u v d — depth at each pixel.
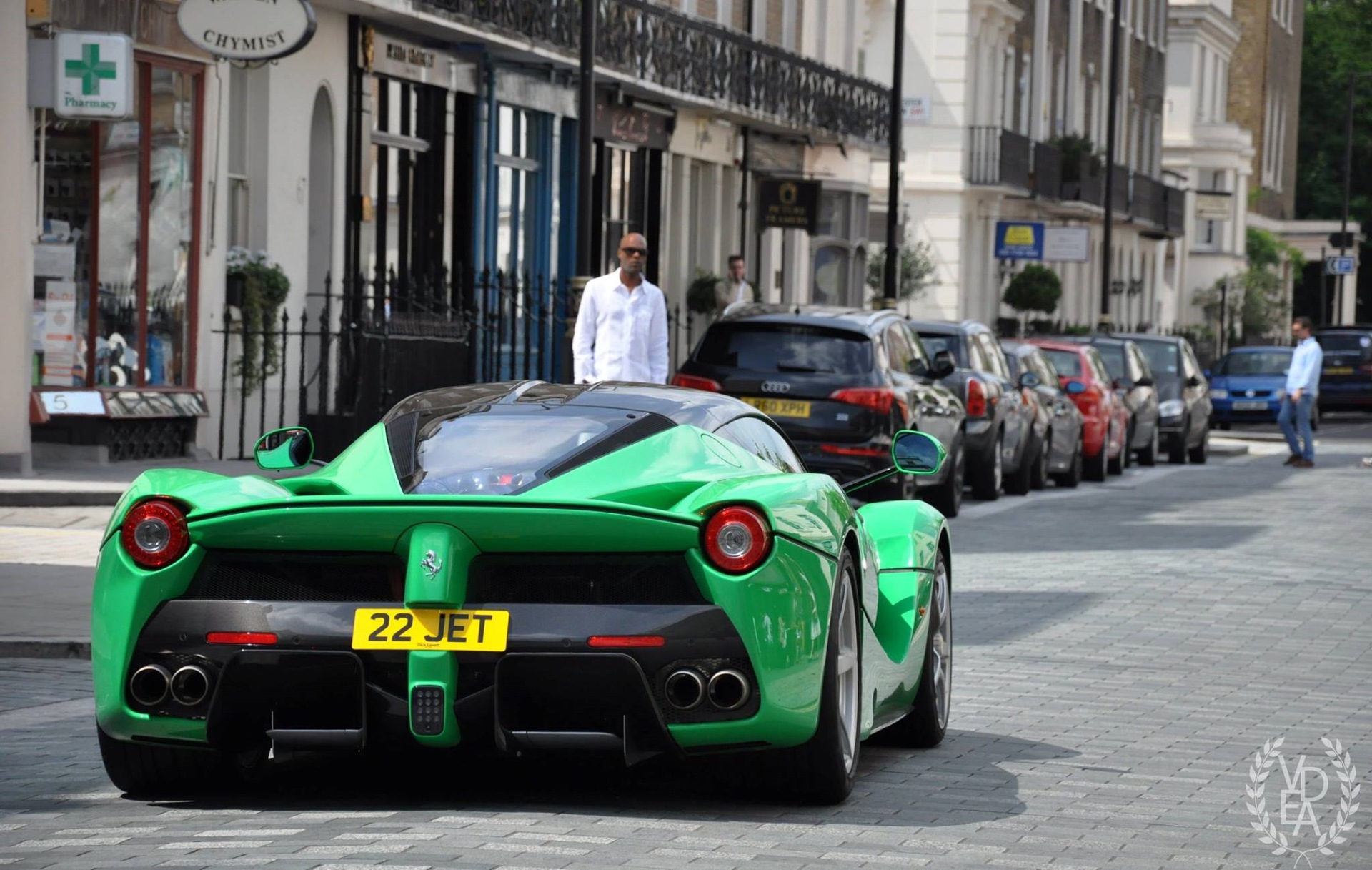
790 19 103.88
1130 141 183.38
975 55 135.00
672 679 16.59
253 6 50.91
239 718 17.08
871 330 49.84
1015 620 33.78
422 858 15.64
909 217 131.88
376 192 65.94
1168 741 23.05
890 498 50.53
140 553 17.09
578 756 20.23
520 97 75.44
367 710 16.77
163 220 53.72
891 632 20.92
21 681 25.55
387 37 64.56
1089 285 165.62
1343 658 30.55
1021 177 137.88
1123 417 78.50
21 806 18.14
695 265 95.88
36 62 47.22
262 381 56.84
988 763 21.31
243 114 58.19
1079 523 54.38
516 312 65.50
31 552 36.41
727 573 16.73
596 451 17.88
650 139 86.56
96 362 51.47
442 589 16.50
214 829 16.94
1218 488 70.50
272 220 58.59
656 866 15.67
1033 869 16.28
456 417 18.64
